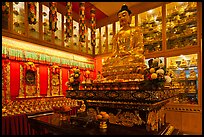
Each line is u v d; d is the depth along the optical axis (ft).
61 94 15.48
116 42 11.39
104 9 16.99
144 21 16.61
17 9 12.69
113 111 8.82
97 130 6.75
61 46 16.01
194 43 13.17
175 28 14.40
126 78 9.14
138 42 10.55
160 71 7.18
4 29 11.41
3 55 11.25
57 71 15.25
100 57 19.42
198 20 12.85
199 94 12.41
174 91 10.35
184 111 12.96
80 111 10.12
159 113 8.91
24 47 12.76
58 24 16.16
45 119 8.95
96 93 8.95
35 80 13.48
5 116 10.58
